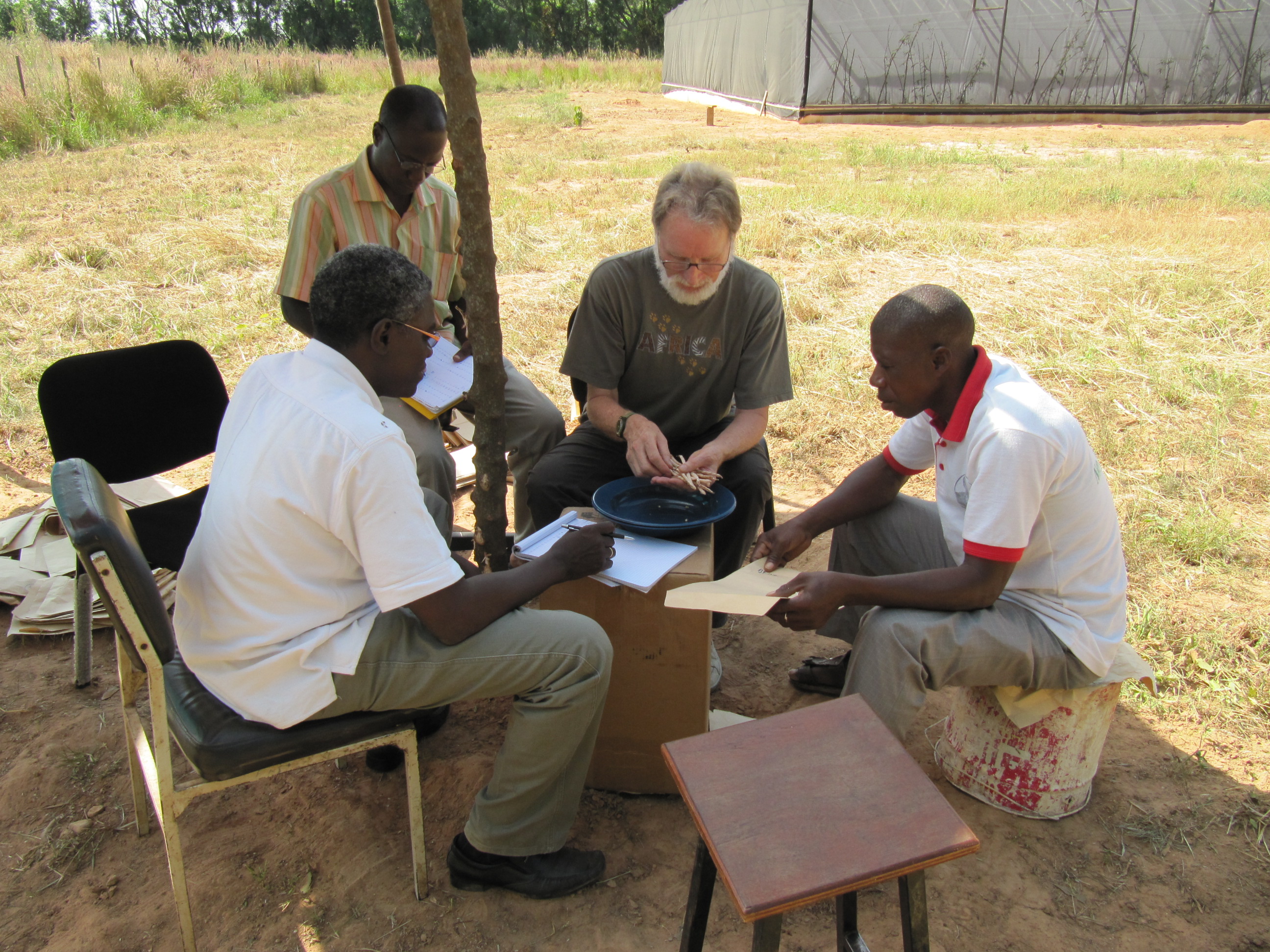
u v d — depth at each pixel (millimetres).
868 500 2766
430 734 2881
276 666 1929
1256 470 4383
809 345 6066
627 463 3264
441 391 3191
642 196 10641
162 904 2314
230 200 10422
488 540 2809
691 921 1934
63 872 2408
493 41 46844
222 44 29906
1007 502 2176
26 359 5785
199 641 1981
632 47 47625
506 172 12438
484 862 2285
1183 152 14484
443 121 3252
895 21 18797
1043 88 19016
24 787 2676
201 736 1962
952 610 2303
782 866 1596
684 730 2572
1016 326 6301
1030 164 13000
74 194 10898
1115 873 2395
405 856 2457
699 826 1706
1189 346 5934
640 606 2434
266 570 1899
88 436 2998
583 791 2705
